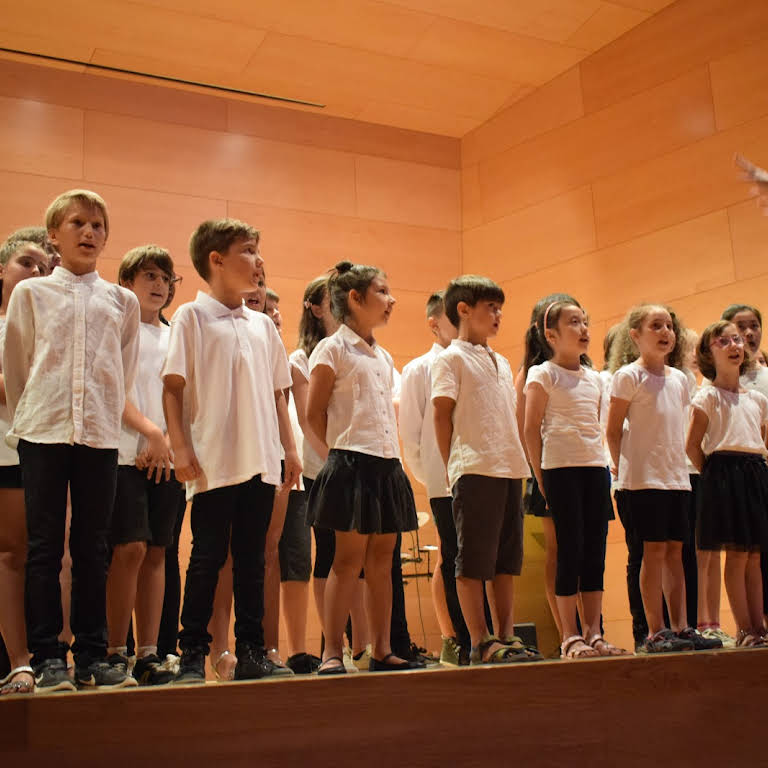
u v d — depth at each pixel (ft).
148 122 18.35
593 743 6.51
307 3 16.56
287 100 19.47
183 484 8.71
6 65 17.35
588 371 10.71
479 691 6.21
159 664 7.61
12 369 6.94
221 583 8.38
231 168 18.92
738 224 15.71
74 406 6.72
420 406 10.67
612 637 16.22
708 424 10.23
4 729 5.05
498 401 8.64
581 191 18.57
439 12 16.96
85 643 6.47
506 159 20.20
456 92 19.63
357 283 8.64
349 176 20.02
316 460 10.00
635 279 17.33
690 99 16.72
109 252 17.48
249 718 5.58
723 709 7.04
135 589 8.05
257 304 10.23
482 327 8.88
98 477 6.74
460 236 20.85
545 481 8.93
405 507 8.18
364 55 18.16
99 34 16.99
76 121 17.70
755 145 15.64
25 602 6.75
